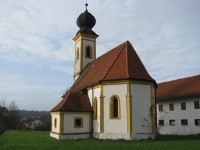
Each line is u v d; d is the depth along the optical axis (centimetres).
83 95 3344
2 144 2655
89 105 3234
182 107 4006
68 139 2989
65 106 3072
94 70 3800
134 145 2334
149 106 2900
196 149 2072
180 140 2786
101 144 2452
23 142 2831
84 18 4891
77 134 3050
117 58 3203
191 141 2666
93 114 3147
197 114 3731
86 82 3684
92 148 2188
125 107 2823
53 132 3328
